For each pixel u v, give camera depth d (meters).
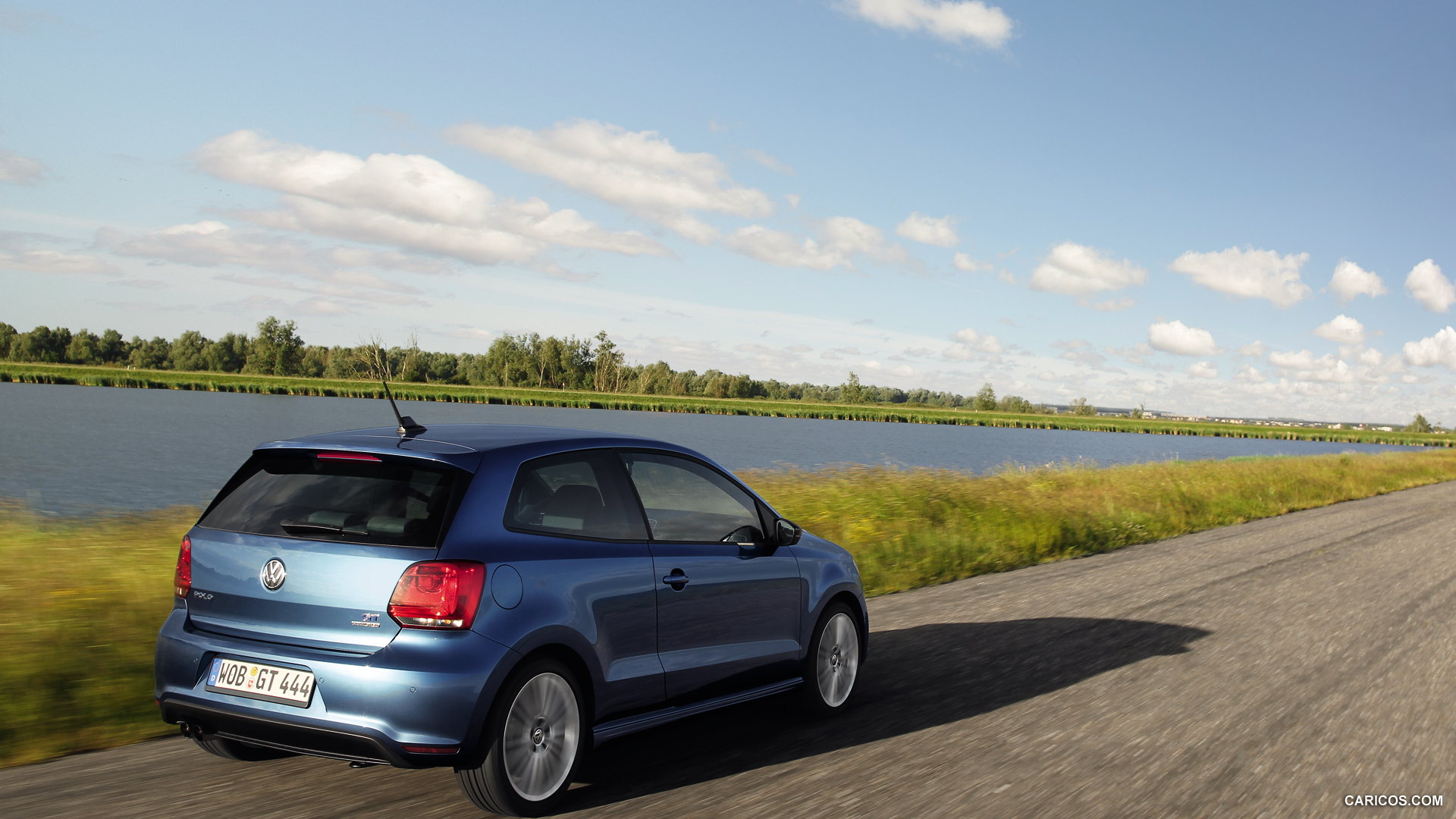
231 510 3.79
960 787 4.00
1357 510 19.64
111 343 183.00
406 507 3.55
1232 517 17.34
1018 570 10.88
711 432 71.19
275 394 120.38
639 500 4.34
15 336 179.75
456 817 3.55
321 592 3.42
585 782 4.02
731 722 5.03
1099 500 16.20
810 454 49.09
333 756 3.38
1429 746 4.66
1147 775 4.19
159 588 6.30
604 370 176.00
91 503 19.53
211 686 3.54
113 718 4.61
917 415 161.62
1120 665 6.35
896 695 5.60
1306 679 5.98
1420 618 8.09
